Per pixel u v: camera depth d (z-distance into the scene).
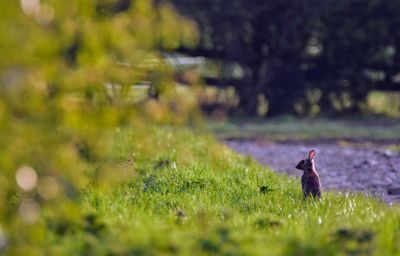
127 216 33.34
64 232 28.88
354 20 119.25
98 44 24.52
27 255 25.34
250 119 119.12
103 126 25.19
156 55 25.56
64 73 24.42
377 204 39.66
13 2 23.20
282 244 28.03
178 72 27.55
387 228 30.08
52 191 24.95
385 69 122.94
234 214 35.25
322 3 118.44
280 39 122.00
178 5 120.00
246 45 123.69
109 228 29.61
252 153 78.88
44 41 23.58
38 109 24.19
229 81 123.19
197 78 26.88
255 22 121.75
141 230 29.25
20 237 25.80
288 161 71.94
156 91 25.67
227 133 103.69
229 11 120.12
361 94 122.75
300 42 122.25
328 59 122.25
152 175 46.25
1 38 23.23
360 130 105.44
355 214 35.88
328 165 67.31
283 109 122.94
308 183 42.34
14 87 23.64
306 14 119.75
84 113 25.00
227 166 51.97
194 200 39.88
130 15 24.94
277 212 38.25
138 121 25.38
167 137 59.31
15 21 23.33
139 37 25.02
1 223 25.80
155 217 34.25
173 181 44.66
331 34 120.56
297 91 123.06
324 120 117.31
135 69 25.34
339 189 54.03
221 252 26.53
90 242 27.47
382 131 104.31
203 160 54.34
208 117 120.44
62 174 25.80
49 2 24.25
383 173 61.78
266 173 51.09
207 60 126.06
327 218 35.19
